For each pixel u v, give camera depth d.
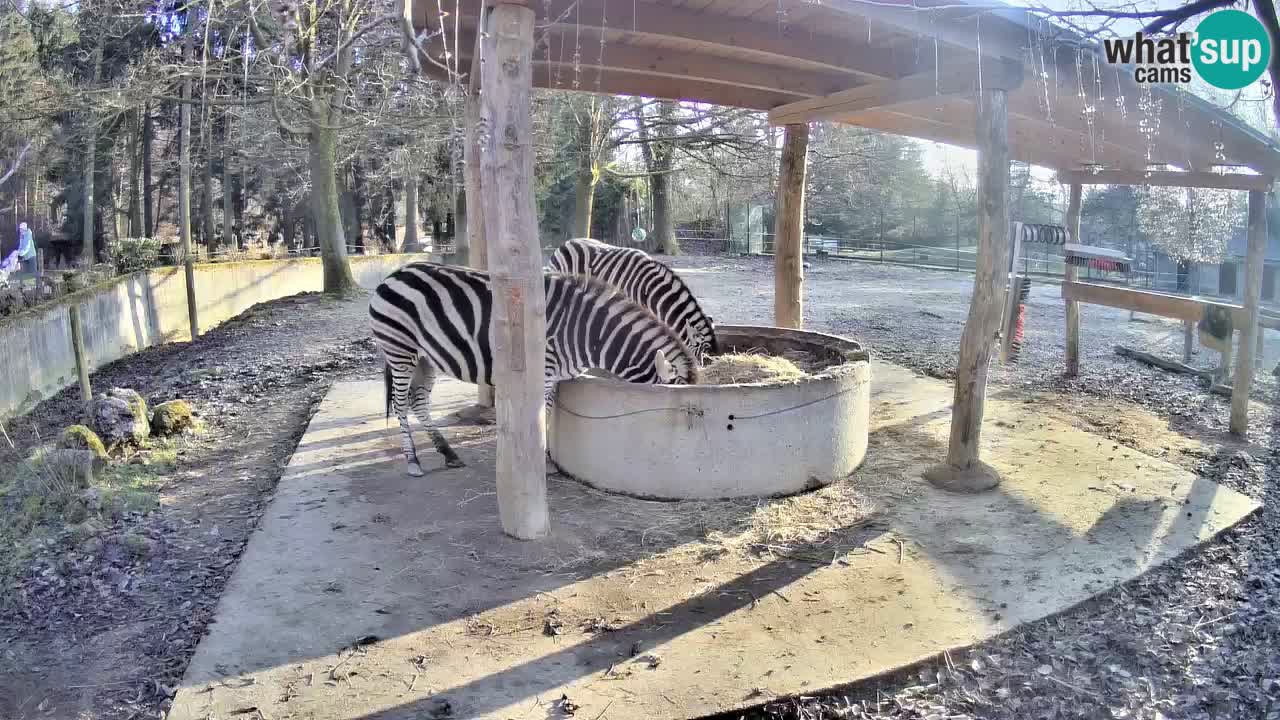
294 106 12.48
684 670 3.35
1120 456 5.98
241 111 15.38
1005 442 6.33
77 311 8.22
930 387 8.17
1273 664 3.45
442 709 3.10
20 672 3.48
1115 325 12.70
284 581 4.11
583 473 5.43
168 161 23.31
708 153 22.52
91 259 20.64
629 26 4.45
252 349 10.84
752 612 3.81
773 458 5.13
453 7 4.42
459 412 7.18
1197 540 4.53
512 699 3.17
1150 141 6.77
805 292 17.39
